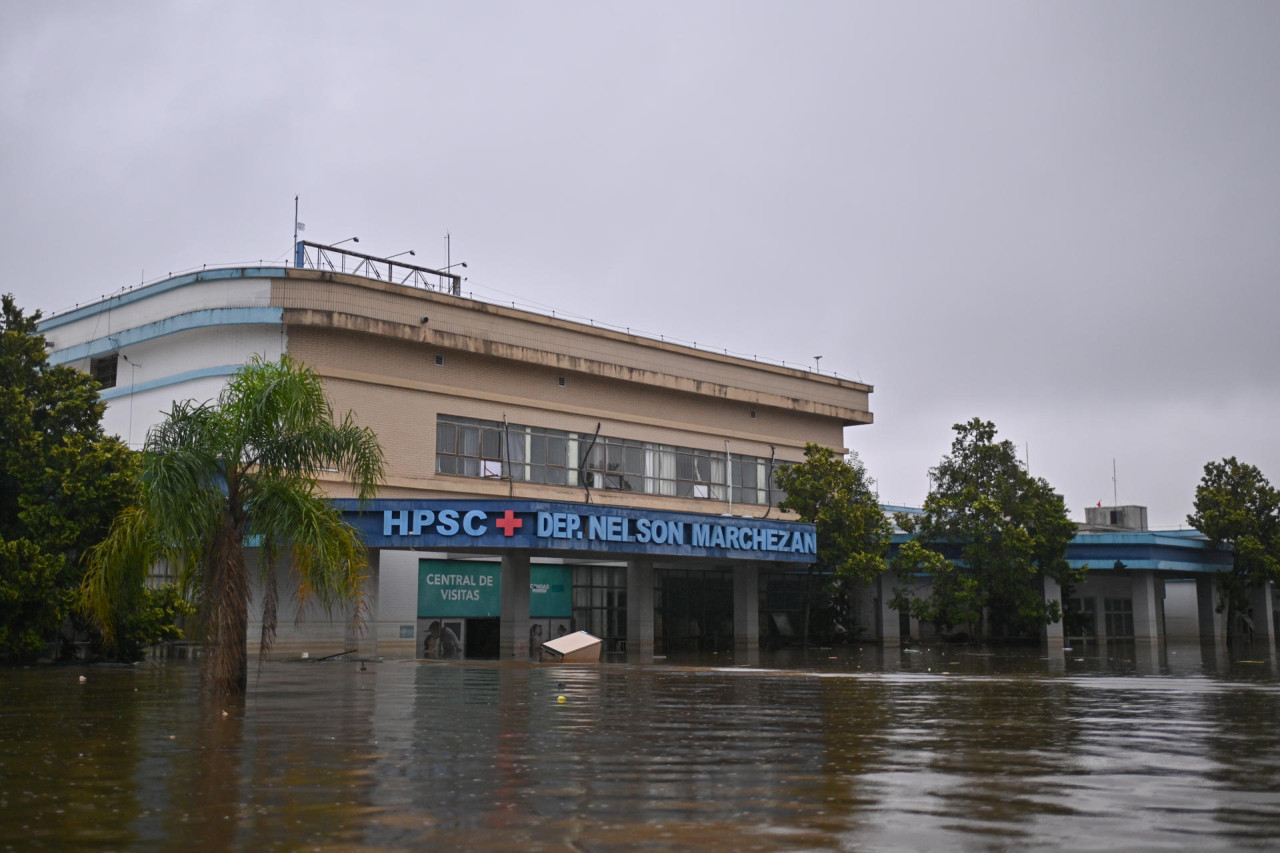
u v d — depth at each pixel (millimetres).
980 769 10477
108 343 45406
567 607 49250
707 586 55719
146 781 9727
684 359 54156
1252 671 29859
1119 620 70312
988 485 58000
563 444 49344
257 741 12711
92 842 7320
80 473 32281
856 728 14234
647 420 52531
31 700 18875
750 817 8102
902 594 56688
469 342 44938
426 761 11008
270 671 29156
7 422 32625
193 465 19516
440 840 7344
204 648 20172
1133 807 8492
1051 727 14367
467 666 32438
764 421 58094
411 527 39500
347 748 12047
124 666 31781
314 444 20656
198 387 42188
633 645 46438
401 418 43469
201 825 7836
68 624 34156
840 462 54875
